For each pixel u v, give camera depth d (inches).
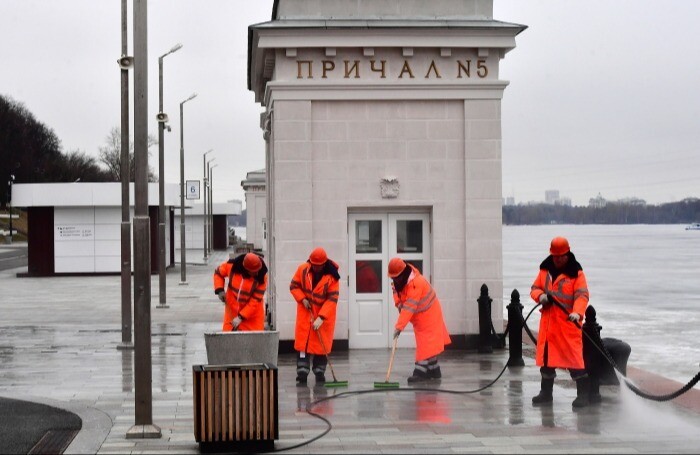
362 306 670.5
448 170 668.7
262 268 508.4
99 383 540.1
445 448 355.6
